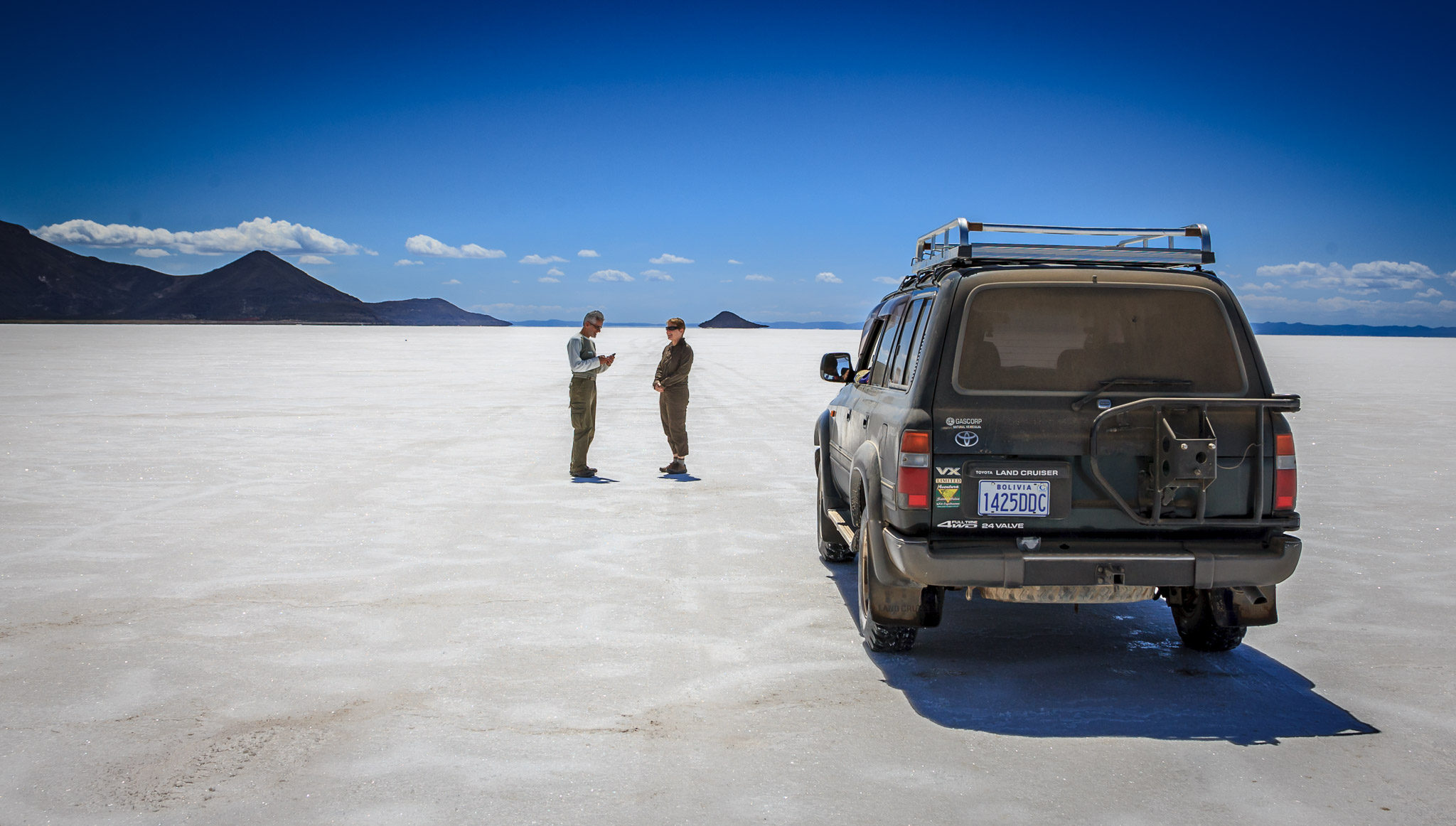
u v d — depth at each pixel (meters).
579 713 3.98
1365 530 7.78
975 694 4.23
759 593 5.95
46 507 8.64
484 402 19.89
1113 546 4.14
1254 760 3.52
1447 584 6.14
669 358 10.59
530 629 5.18
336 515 8.34
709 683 4.36
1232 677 4.47
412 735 3.74
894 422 4.41
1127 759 3.53
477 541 7.38
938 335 4.27
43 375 27.98
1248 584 4.13
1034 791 3.25
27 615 5.38
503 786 3.28
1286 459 4.23
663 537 7.55
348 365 35.94
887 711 4.02
